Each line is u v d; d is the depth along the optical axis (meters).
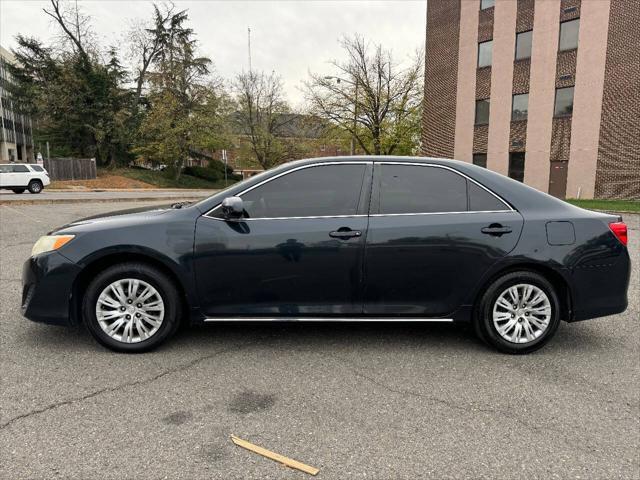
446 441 2.45
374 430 2.55
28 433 2.47
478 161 26.61
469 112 26.77
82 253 3.49
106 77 38.81
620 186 21.28
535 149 24.03
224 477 2.14
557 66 22.89
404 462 2.27
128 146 41.59
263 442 2.43
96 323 3.54
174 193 29.53
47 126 39.41
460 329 4.23
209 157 49.69
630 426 2.60
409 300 3.62
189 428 2.55
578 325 4.36
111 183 36.09
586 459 2.29
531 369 3.36
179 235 3.52
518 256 3.53
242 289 3.57
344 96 28.00
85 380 3.11
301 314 3.62
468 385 3.10
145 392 2.96
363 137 30.44
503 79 24.97
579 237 3.57
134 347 3.56
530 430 2.56
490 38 25.38
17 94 41.88
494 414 2.73
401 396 2.94
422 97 28.48
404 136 28.92
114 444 2.39
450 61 27.62
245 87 46.81
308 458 2.29
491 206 3.64
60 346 3.71
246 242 3.53
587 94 22.00
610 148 21.47
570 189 22.95
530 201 3.67
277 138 47.75
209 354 3.59
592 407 2.81
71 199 18.09
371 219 3.57
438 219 3.57
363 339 3.95
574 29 22.31
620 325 4.36
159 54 41.22
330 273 3.55
